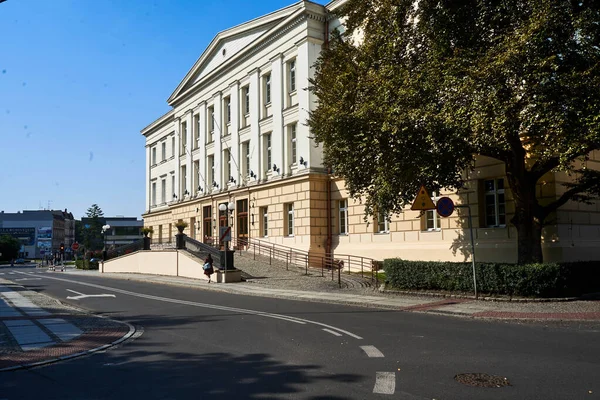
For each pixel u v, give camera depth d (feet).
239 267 92.58
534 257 52.37
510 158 52.44
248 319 42.78
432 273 55.21
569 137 38.11
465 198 71.51
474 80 40.83
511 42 39.47
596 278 50.83
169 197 169.78
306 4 98.94
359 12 54.70
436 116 43.39
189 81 151.84
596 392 20.08
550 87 38.09
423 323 39.04
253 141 116.37
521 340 31.19
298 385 21.86
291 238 101.24
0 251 307.17
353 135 52.60
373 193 57.36
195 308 52.13
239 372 24.49
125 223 438.81
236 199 121.90
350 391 20.77
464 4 46.09
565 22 39.19
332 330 36.17
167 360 27.84
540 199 61.52
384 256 84.79
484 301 49.32
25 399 20.83
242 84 123.03
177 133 161.38
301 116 99.60
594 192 53.31
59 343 33.50
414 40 50.70
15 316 47.67
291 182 101.40
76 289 82.43
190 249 99.96
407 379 22.45
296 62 103.60
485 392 20.31
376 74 50.31
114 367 26.53
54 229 454.40
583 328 35.60
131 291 76.02
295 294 61.93
